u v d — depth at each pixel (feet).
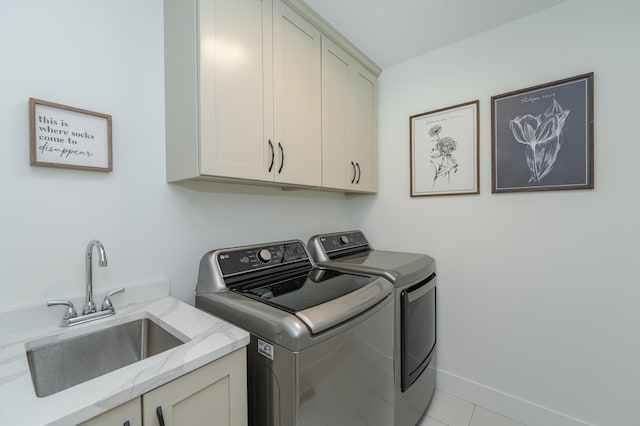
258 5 4.08
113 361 3.22
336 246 6.28
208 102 3.49
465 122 5.91
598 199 4.60
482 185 5.75
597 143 4.59
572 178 4.78
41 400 1.82
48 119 3.10
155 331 3.34
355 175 6.32
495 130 5.53
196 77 3.48
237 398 2.76
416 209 6.68
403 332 4.54
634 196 4.33
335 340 3.12
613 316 4.50
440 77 6.26
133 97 3.82
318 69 5.19
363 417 3.59
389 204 7.13
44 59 3.10
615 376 4.48
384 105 7.19
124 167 3.75
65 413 1.70
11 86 2.91
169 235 4.22
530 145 5.16
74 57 3.31
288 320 2.81
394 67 6.99
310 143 5.02
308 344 2.80
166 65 4.05
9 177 2.91
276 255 4.86
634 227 4.34
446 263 6.23
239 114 3.84
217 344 2.60
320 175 5.26
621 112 4.40
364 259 5.73
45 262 3.13
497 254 5.58
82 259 3.38
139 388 2.02
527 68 5.22
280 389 2.82
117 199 3.69
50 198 3.16
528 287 5.24
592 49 4.61
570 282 4.85
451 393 6.07
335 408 3.13
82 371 3.01
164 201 4.16
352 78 6.20
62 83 3.22
